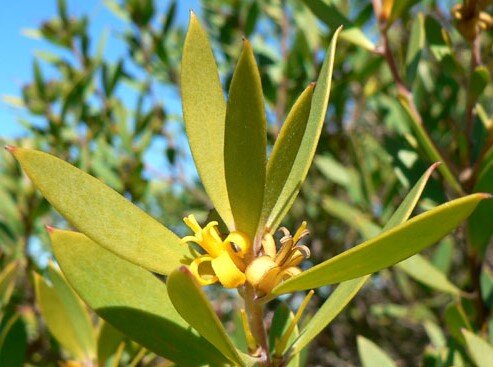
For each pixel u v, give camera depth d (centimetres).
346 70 39
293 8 39
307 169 13
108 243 13
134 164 40
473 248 22
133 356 22
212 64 14
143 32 44
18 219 34
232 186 12
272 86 38
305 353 22
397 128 31
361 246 10
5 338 21
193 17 14
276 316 17
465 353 21
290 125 12
